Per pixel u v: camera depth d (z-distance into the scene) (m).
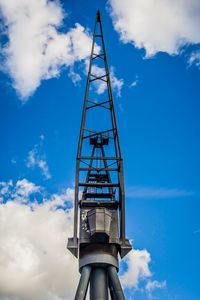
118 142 44.16
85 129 45.09
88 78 48.28
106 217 39.78
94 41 51.44
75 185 41.88
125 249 39.69
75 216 40.69
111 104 46.88
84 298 36.56
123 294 36.94
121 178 42.28
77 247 39.25
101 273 38.69
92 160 43.78
